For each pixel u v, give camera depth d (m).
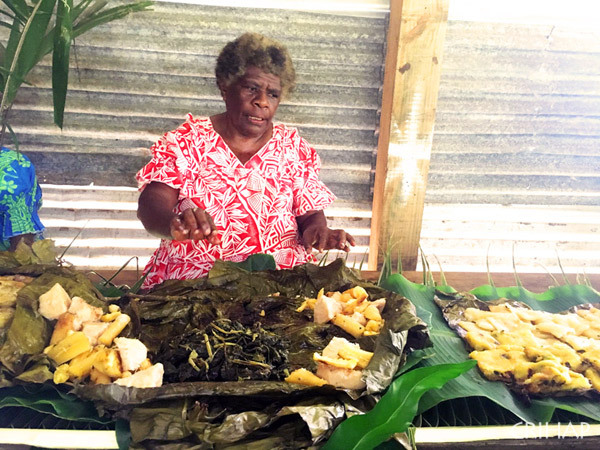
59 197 3.64
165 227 2.28
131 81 3.36
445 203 3.87
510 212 3.95
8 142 3.39
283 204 2.57
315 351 1.59
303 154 2.67
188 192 2.43
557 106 3.60
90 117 3.42
